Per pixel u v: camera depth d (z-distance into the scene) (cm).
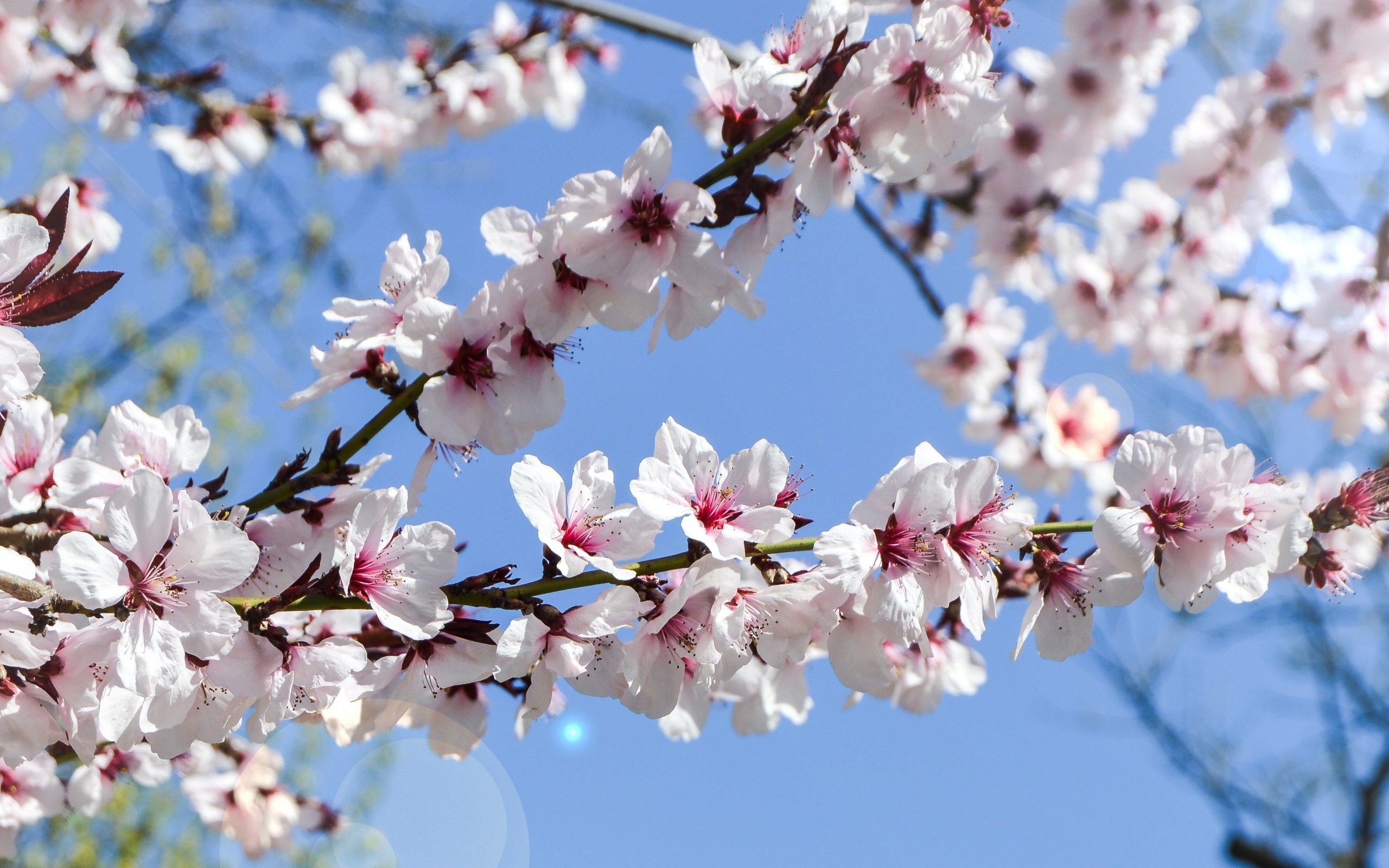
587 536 81
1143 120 125
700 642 80
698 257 80
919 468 80
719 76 81
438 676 81
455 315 80
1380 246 120
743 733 90
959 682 92
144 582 78
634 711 80
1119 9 117
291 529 81
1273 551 81
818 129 80
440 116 143
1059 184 132
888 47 80
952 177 131
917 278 122
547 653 80
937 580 80
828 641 81
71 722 79
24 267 79
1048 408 138
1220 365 130
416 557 80
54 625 78
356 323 81
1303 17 112
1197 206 121
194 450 81
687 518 80
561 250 80
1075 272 127
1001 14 81
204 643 78
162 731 79
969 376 140
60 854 131
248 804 92
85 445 81
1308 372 128
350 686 81
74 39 106
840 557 79
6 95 105
